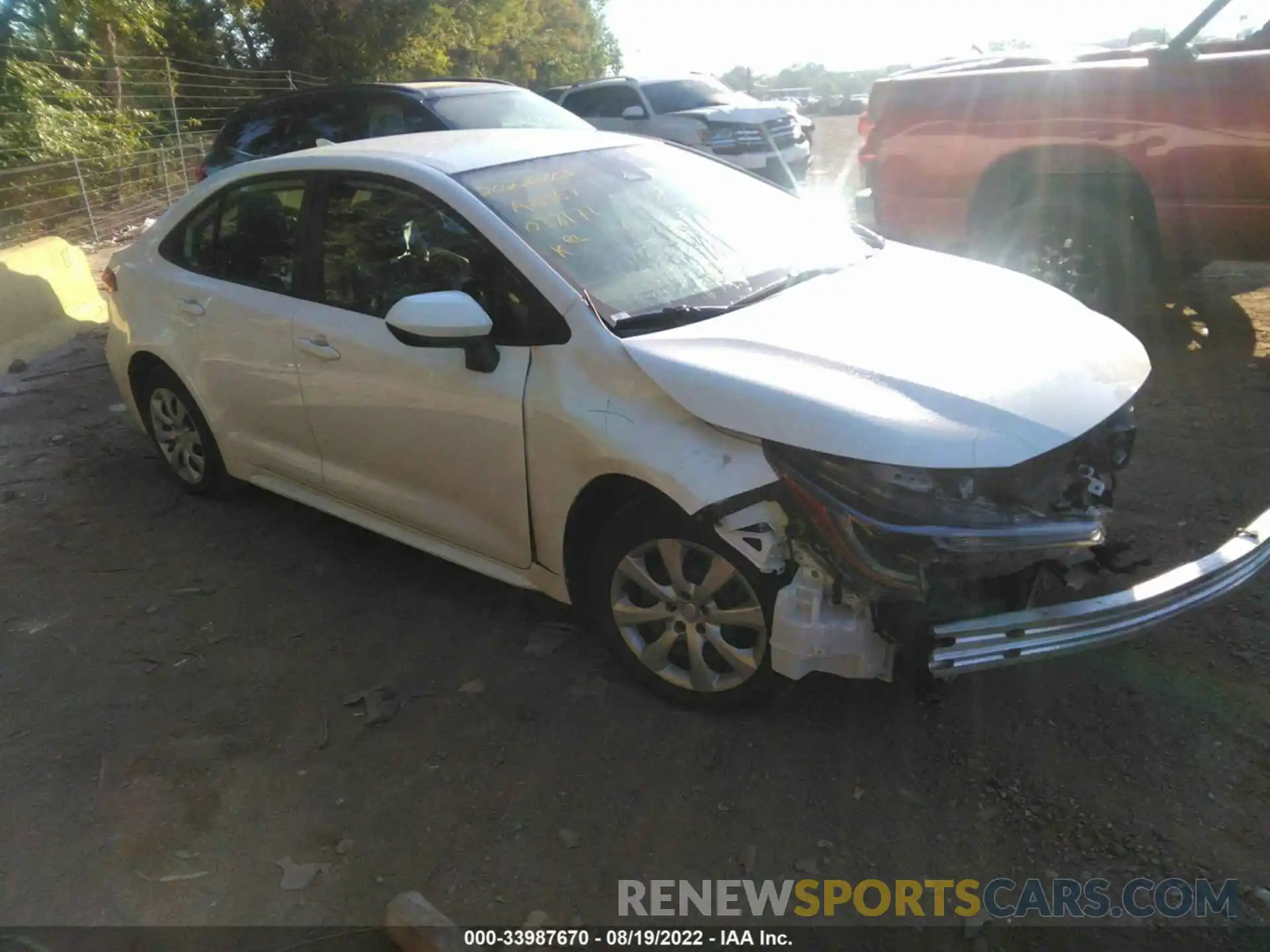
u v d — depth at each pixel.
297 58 24.22
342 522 4.83
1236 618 3.57
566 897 2.65
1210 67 5.69
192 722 3.42
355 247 3.93
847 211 11.34
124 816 3.01
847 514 2.70
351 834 2.90
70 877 2.80
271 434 4.39
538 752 3.17
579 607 3.53
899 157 6.89
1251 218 5.76
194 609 4.11
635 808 2.92
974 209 6.69
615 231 3.70
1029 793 2.88
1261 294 7.35
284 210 4.25
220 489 5.04
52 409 6.62
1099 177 6.19
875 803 2.88
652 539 3.13
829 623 2.82
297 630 3.93
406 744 3.24
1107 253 6.32
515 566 3.59
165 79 18.45
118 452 5.82
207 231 4.66
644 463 2.98
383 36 24.66
